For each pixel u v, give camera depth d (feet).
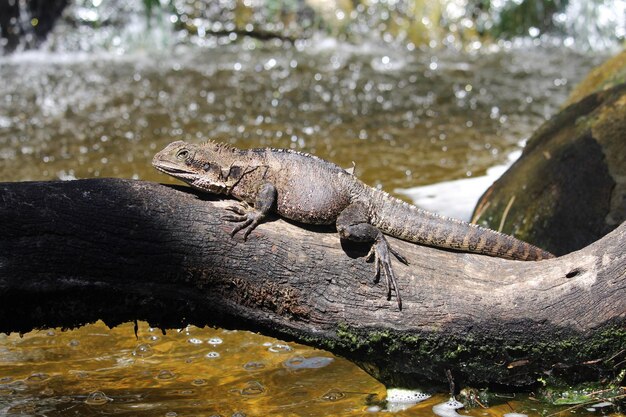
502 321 19.81
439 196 35.70
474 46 59.00
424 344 20.03
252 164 20.68
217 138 43.96
